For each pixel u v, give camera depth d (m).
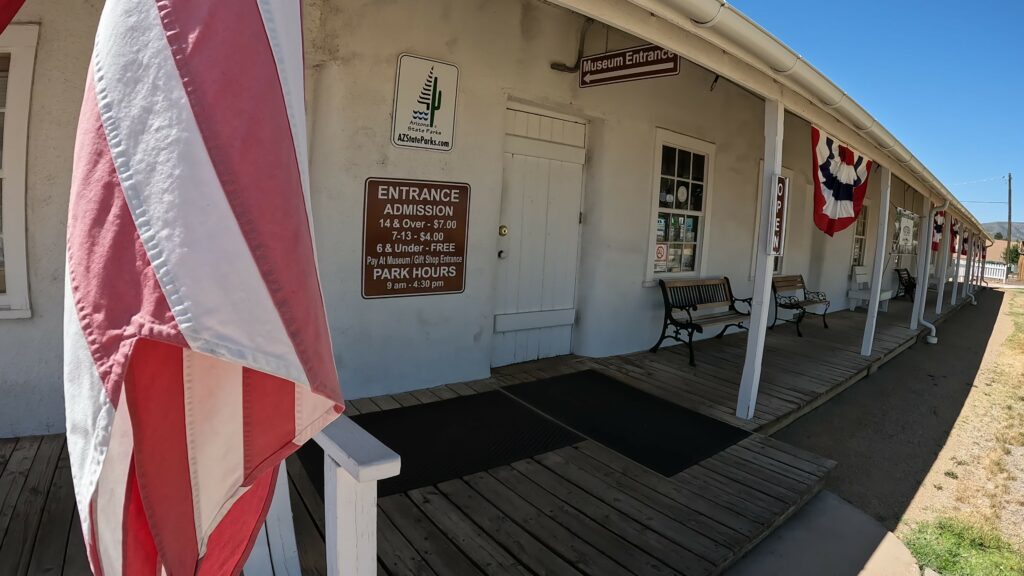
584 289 5.79
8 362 3.23
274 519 2.15
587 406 4.47
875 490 4.04
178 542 1.00
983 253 25.45
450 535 2.65
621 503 3.07
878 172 12.66
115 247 0.86
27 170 3.16
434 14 4.13
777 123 4.21
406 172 4.14
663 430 4.12
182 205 0.83
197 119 0.85
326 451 1.48
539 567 2.47
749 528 2.92
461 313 4.62
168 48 0.86
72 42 3.20
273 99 0.92
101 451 0.86
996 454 4.92
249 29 0.91
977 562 3.20
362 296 4.08
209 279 0.83
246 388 1.05
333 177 3.84
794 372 6.20
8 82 3.09
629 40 5.44
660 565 2.55
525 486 3.16
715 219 7.23
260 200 0.88
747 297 8.02
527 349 5.49
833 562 2.93
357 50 3.84
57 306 3.30
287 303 0.90
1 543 2.30
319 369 0.94
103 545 0.96
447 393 4.46
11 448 3.13
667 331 6.70
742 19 3.04
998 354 9.50
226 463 1.05
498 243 5.01
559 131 5.34
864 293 11.80
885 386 6.66
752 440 4.06
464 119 4.40
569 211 5.57
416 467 3.28
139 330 0.83
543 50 4.84
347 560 1.46
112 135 0.86
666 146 6.39
